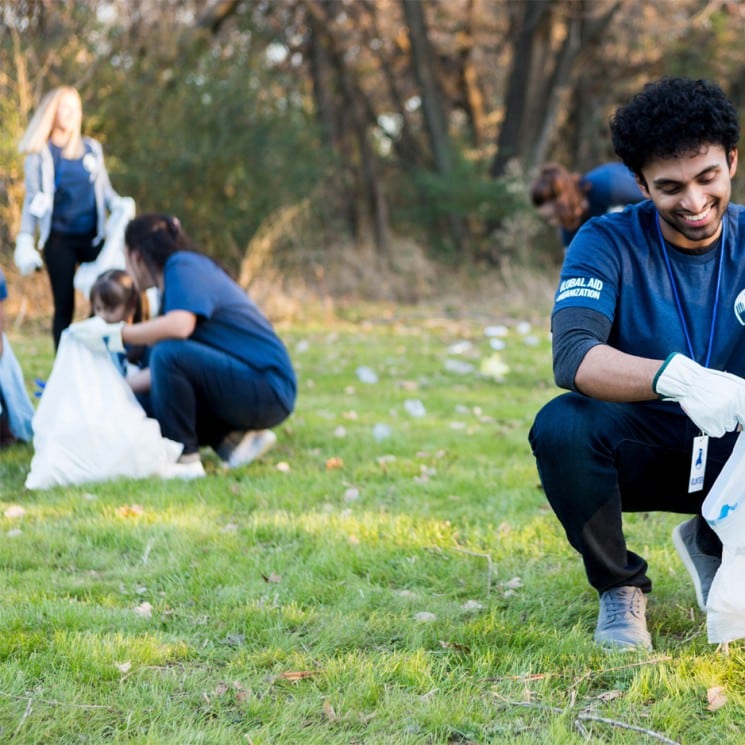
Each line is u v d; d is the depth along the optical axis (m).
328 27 16.53
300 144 14.12
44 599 2.91
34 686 2.43
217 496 4.09
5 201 10.22
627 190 5.77
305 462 4.72
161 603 2.95
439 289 15.34
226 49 13.90
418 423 5.64
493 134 20.02
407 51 18.58
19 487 4.25
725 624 2.33
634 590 2.71
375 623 2.80
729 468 2.29
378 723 2.25
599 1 17.16
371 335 10.59
